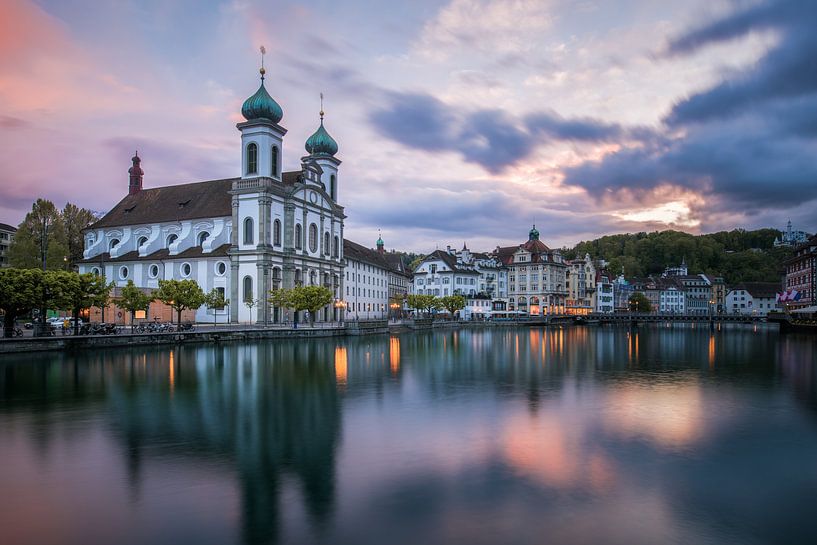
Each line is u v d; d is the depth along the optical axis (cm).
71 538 1403
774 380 4106
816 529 1458
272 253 9700
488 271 19912
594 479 1814
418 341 8538
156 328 7519
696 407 3008
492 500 1633
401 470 1897
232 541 1384
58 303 6025
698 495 1681
